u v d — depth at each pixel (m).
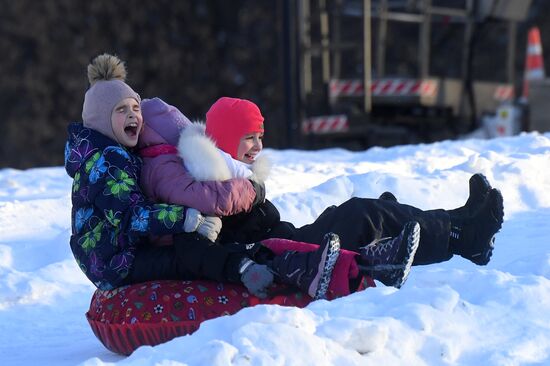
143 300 12.89
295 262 12.47
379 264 12.64
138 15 87.25
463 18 52.78
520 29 91.38
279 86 88.56
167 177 12.85
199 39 89.50
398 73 51.78
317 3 54.66
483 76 54.62
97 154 12.90
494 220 13.53
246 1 90.12
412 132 53.41
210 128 13.89
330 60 52.69
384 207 13.18
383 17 51.31
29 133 83.50
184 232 12.71
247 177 13.20
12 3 83.94
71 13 85.19
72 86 84.25
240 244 13.05
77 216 13.07
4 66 83.75
